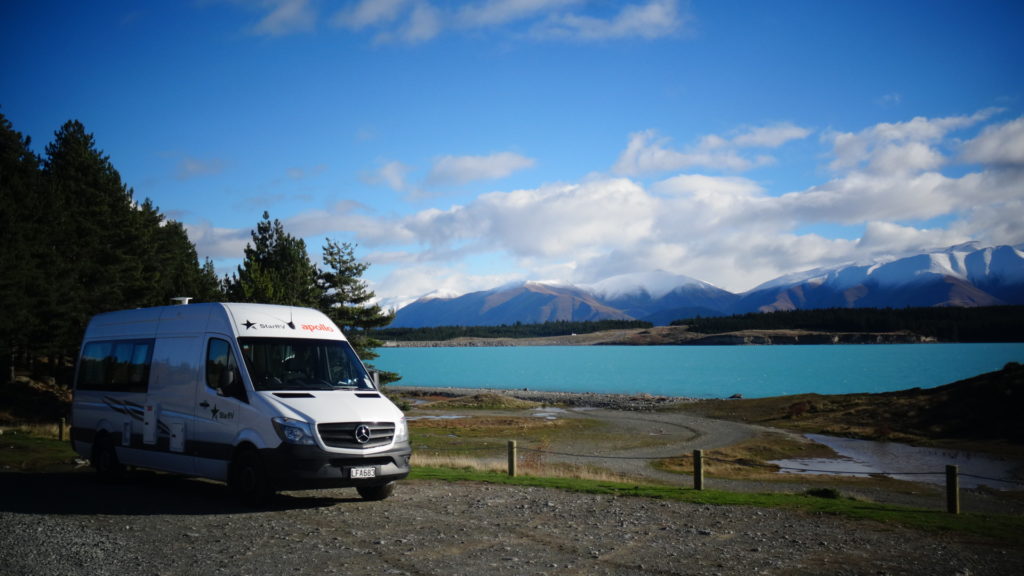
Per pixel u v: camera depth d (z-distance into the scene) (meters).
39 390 44.94
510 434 50.88
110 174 55.03
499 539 8.87
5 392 42.03
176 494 12.31
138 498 11.82
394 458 10.95
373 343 42.84
